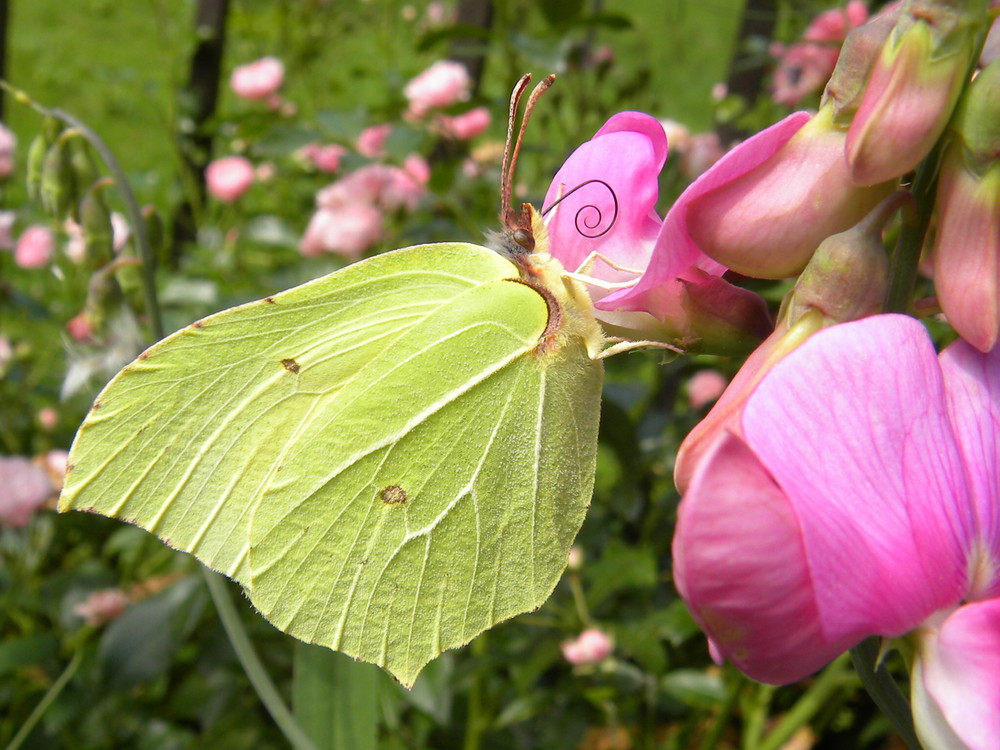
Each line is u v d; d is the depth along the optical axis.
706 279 0.05
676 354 0.05
